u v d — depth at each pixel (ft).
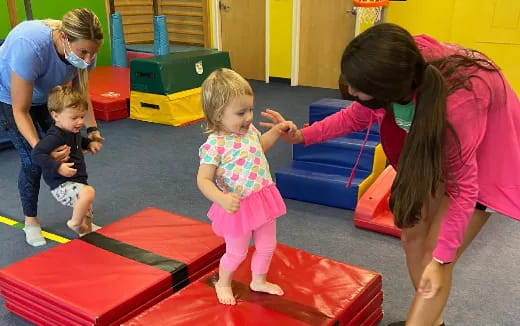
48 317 5.98
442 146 4.12
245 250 5.33
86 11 7.25
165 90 15.90
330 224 9.39
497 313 6.78
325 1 20.90
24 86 7.34
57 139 7.62
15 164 12.82
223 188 5.19
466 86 4.12
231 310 5.47
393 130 5.23
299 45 22.15
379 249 8.46
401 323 6.38
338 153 10.30
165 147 13.99
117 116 16.78
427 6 17.25
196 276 6.66
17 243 8.72
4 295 6.48
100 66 21.80
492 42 16.43
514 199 4.75
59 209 10.10
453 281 7.54
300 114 17.31
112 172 12.07
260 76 24.02
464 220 4.28
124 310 5.69
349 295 5.80
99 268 6.36
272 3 22.20
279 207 5.22
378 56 3.76
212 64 17.60
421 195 4.29
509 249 8.51
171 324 5.25
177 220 7.72
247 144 5.10
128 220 7.72
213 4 23.77
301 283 6.03
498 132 4.63
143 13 23.43
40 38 7.27
